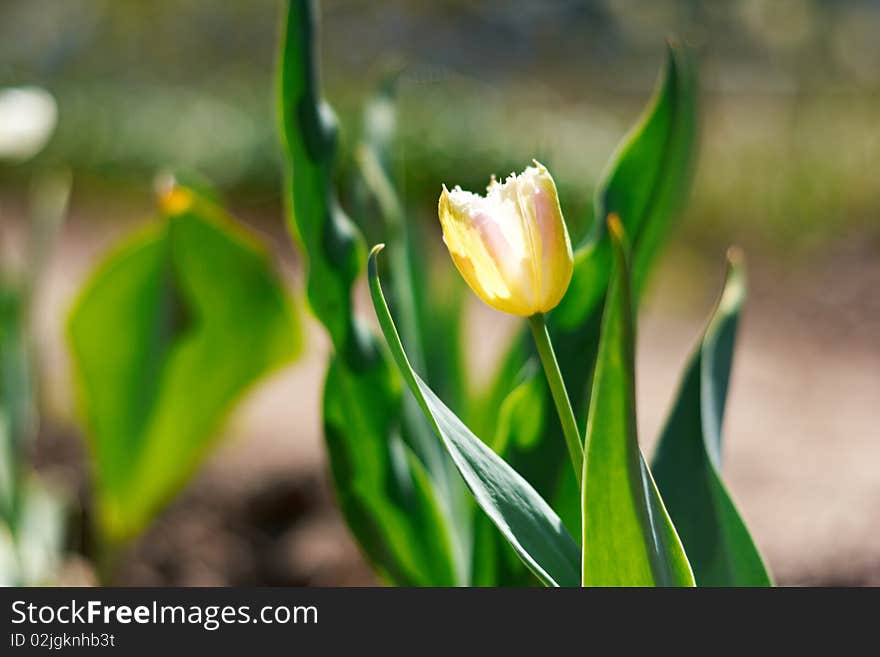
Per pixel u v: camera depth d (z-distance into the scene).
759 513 2.66
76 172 9.14
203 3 17.98
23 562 1.78
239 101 12.02
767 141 10.66
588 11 19.95
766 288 7.19
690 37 1.33
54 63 17.23
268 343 1.75
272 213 9.19
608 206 1.29
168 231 1.59
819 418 3.82
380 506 1.32
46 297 4.52
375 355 1.29
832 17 15.97
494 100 14.93
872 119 11.16
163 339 1.71
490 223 1.09
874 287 6.88
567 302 1.30
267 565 2.60
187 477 1.86
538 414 1.29
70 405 3.19
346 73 18.55
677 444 1.25
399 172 1.52
